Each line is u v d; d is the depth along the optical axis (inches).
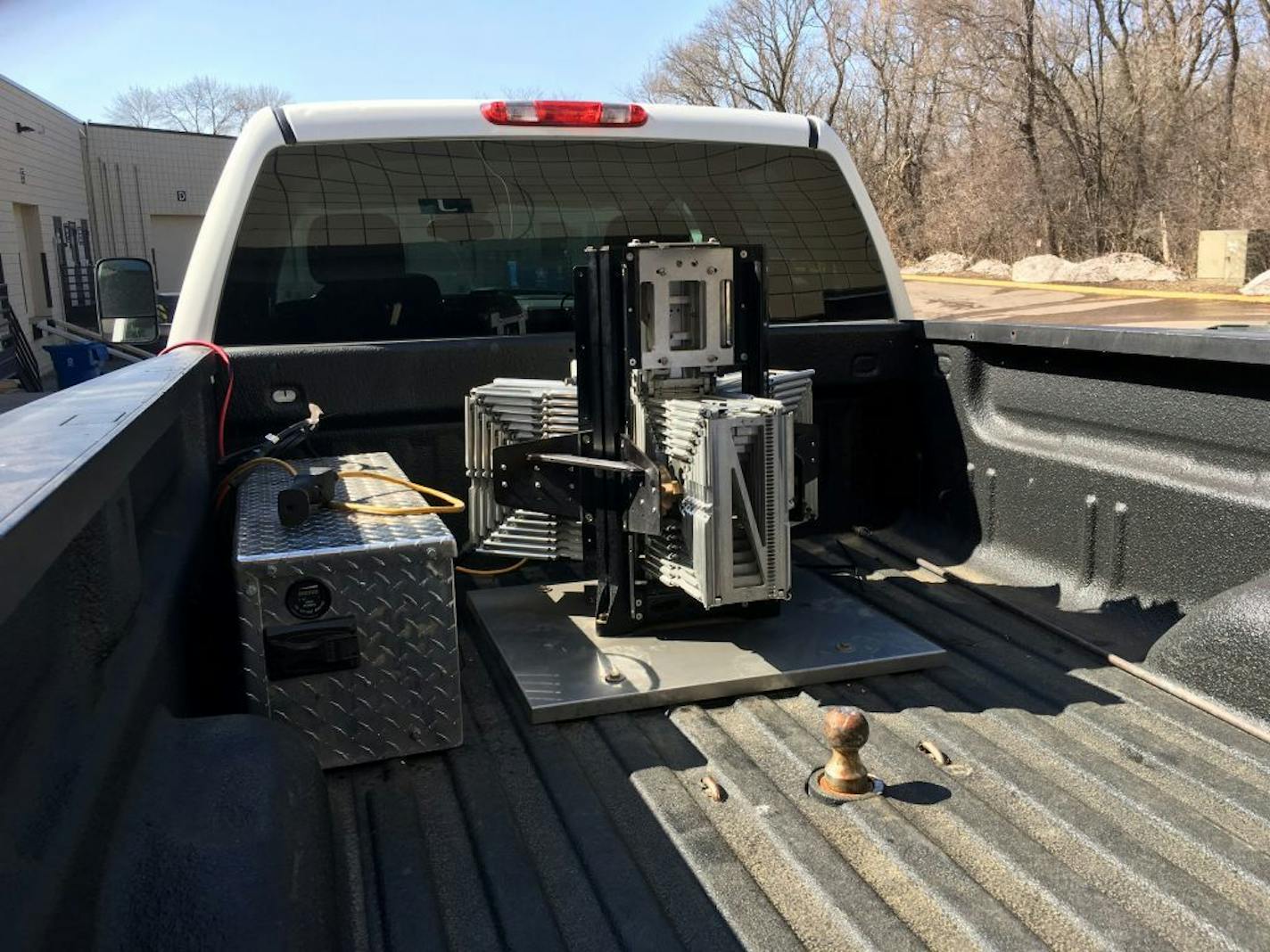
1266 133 976.3
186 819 55.1
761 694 100.7
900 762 87.4
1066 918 67.5
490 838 77.0
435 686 86.6
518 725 95.0
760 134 135.6
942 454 141.9
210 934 48.4
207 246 120.3
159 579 75.2
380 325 126.8
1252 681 91.9
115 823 51.4
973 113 1162.6
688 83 1537.9
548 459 106.4
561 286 132.8
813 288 143.5
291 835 56.8
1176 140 1026.7
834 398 143.1
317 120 121.6
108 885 48.3
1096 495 118.2
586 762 88.2
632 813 80.5
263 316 122.7
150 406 69.8
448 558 85.1
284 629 82.6
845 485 145.6
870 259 145.2
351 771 86.5
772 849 75.6
